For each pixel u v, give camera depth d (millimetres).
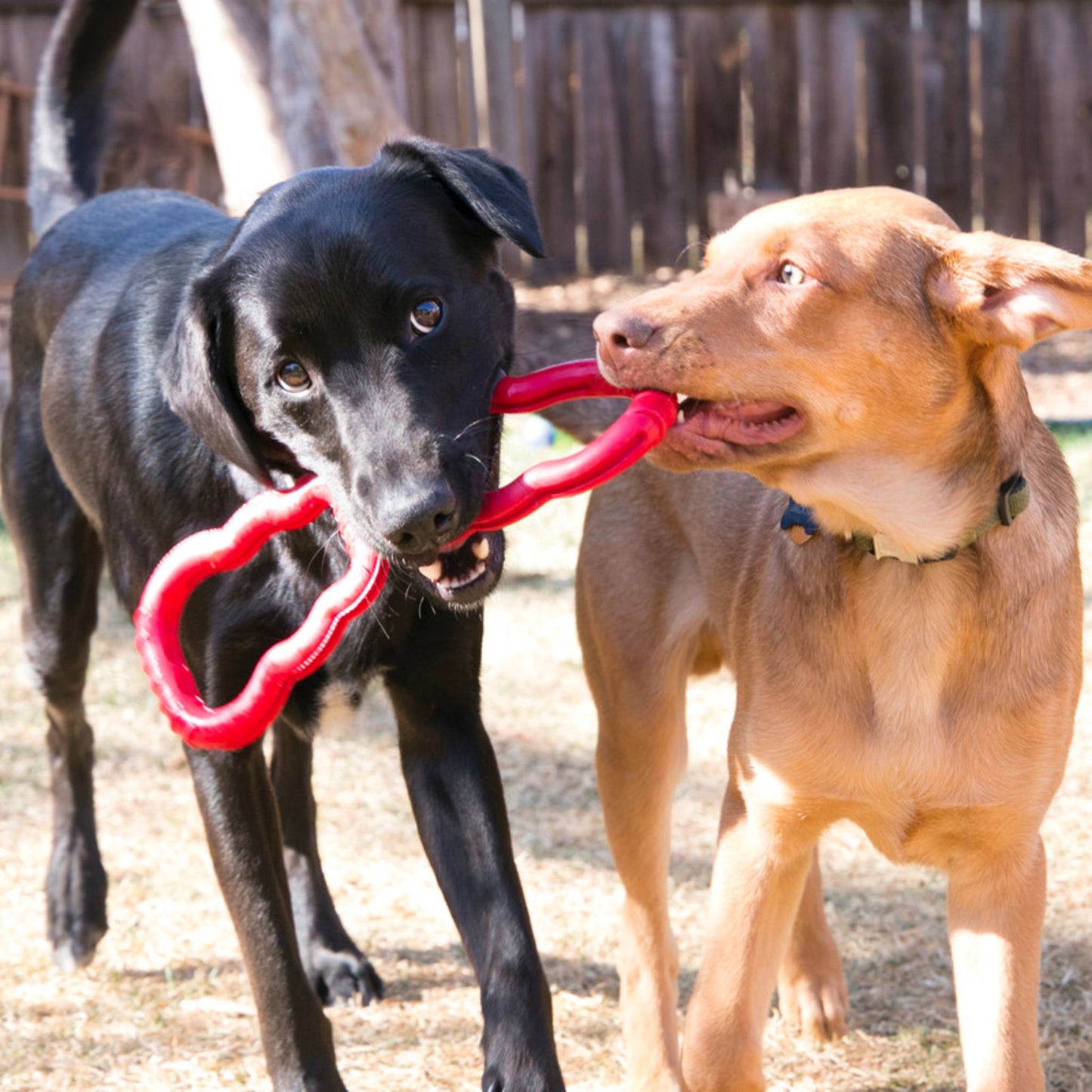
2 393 10070
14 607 7594
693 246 4141
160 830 5273
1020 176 12984
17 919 4688
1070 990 4094
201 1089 3771
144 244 4230
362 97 7574
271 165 7656
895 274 3121
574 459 3045
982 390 3186
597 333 3141
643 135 13188
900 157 13055
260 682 3033
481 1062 3895
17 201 12062
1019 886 3303
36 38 12227
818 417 3150
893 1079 3793
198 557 3127
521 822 5242
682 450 3195
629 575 4152
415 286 3094
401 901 4781
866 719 3291
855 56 12930
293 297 3062
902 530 3221
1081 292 2969
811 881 4035
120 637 7258
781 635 3393
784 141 13117
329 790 5594
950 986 4195
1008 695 3246
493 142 10977
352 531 3053
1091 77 12750
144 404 3666
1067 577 3342
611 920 4594
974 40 12852
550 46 13102
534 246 3215
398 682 3617
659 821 4012
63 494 4434
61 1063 3896
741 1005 3326
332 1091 3410
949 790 3266
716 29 12992
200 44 7680
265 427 3215
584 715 6121
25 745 6051
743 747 3426
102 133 5414
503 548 3238
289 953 3436
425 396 3061
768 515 3705
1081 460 8359
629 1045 3840
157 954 4477
